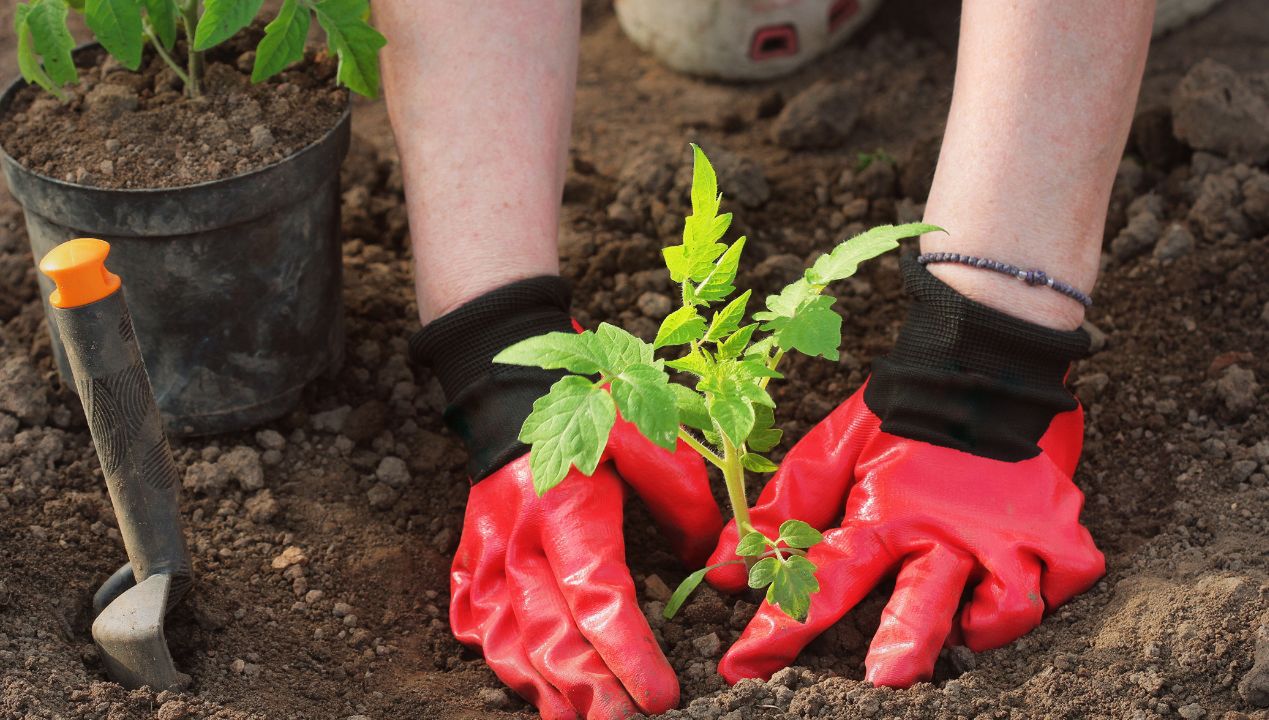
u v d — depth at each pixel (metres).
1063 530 1.47
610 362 1.38
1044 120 1.48
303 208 1.54
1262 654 1.41
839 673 1.46
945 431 1.48
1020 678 1.44
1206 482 1.55
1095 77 1.48
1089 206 1.49
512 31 1.52
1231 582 1.45
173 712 1.43
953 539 1.46
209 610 1.49
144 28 1.55
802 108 1.79
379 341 1.65
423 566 1.54
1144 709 1.41
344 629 1.51
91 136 1.52
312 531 1.55
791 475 1.50
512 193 1.52
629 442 1.48
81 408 1.59
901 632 1.44
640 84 1.88
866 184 1.74
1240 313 1.63
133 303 1.53
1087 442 1.58
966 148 1.50
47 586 1.49
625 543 1.54
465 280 1.51
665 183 1.72
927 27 1.91
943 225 1.50
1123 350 1.63
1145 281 1.66
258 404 1.57
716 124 1.83
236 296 1.54
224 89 1.54
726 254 1.41
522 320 1.50
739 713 1.42
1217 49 1.85
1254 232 1.67
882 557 1.46
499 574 1.48
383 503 1.57
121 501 1.44
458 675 1.49
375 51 1.50
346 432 1.60
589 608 1.44
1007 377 1.48
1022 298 1.49
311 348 1.58
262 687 1.47
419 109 1.52
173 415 1.56
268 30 1.48
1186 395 1.60
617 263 1.68
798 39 1.85
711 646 1.47
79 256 1.39
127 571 1.48
